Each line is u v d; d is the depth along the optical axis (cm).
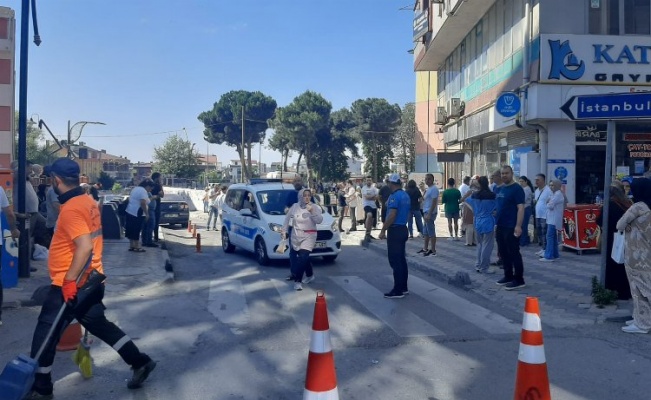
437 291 1039
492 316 851
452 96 2752
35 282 1034
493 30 2064
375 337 740
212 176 6919
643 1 1667
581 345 707
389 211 967
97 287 539
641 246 749
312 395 427
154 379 595
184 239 2025
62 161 531
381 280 1151
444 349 692
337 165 6306
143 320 839
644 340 725
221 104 6506
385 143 6356
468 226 1596
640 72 1661
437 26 2459
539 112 1653
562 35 1648
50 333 516
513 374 605
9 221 877
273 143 6050
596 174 1730
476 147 2527
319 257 1452
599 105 834
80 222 516
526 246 1564
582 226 1408
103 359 655
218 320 835
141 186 1509
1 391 482
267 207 1383
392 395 549
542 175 1485
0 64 1345
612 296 877
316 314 435
